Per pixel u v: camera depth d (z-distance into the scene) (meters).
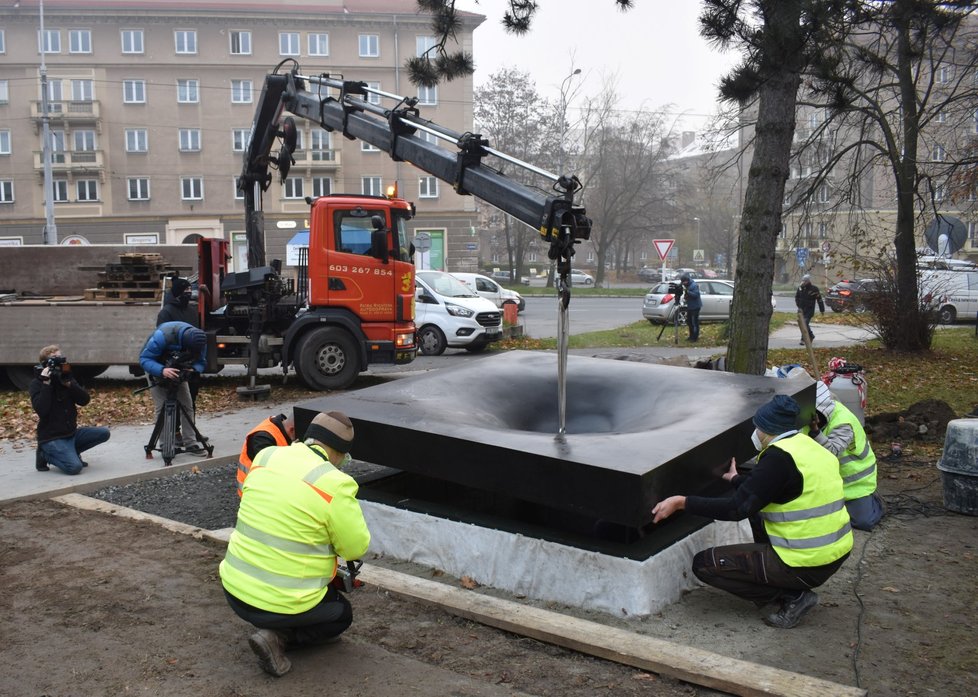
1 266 14.90
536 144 50.38
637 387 6.90
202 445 9.25
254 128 12.84
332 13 45.34
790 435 4.52
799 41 7.45
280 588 3.84
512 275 57.94
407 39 46.44
